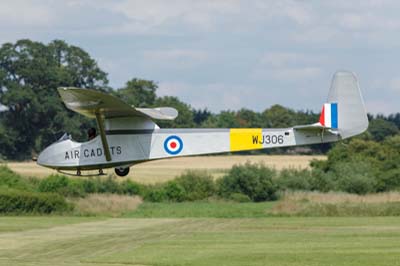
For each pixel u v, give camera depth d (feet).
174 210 386.32
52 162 229.45
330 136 236.84
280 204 378.12
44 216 357.00
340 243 237.04
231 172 463.01
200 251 220.43
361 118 236.02
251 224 307.37
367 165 488.44
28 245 240.94
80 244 242.78
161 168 621.31
